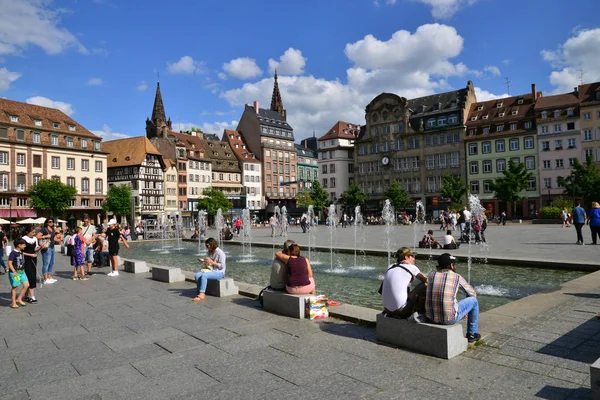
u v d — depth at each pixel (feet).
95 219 234.99
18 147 202.18
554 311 24.70
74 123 232.32
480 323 22.68
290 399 14.90
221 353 19.99
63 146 220.02
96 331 24.85
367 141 292.61
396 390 15.28
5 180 196.95
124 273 51.52
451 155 260.21
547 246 66.28
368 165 293.84
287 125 378.53
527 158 234.99
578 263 43.88
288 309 26.66
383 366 17.56
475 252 60.23
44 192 191.01
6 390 16.60
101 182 238.68
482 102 264.11
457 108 258.37
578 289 30.37
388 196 254.88
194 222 281.74
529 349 18.71
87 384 16.90
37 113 218.38
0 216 192.03
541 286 38.06
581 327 21.49
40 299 36.06
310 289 27.43
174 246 108.58
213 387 16.17
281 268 28.19
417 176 272.51
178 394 15.67
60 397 15.76
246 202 334.65
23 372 18.51
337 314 25.58
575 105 221.46
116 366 18.81
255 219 313.53
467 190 234.99
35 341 23.29
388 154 282.56
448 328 18.17
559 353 18.10
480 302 32.76
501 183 207.92
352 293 38.42
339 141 334.03
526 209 234.99
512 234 99.50
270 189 353.92
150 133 328.08
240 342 21.57
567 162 222.89
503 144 242.58
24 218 199.41
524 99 246.88
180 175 290.76
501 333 20.99
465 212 79.20
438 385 15.56
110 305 32.32
